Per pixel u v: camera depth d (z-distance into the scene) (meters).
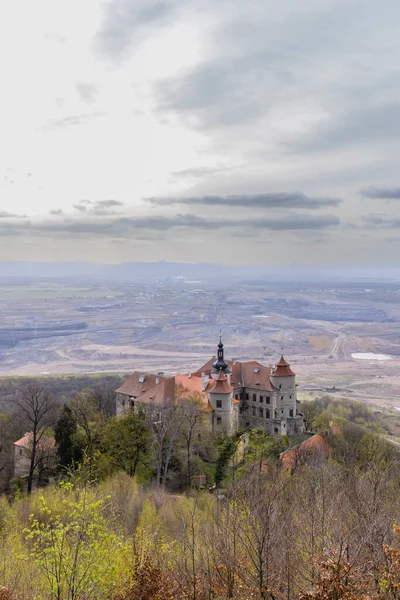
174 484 81.75
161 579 27.02
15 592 26.31
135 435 83.81
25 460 95.06
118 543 26.72
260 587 24.78
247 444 100.56
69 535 25.78
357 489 39.53
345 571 22.33
